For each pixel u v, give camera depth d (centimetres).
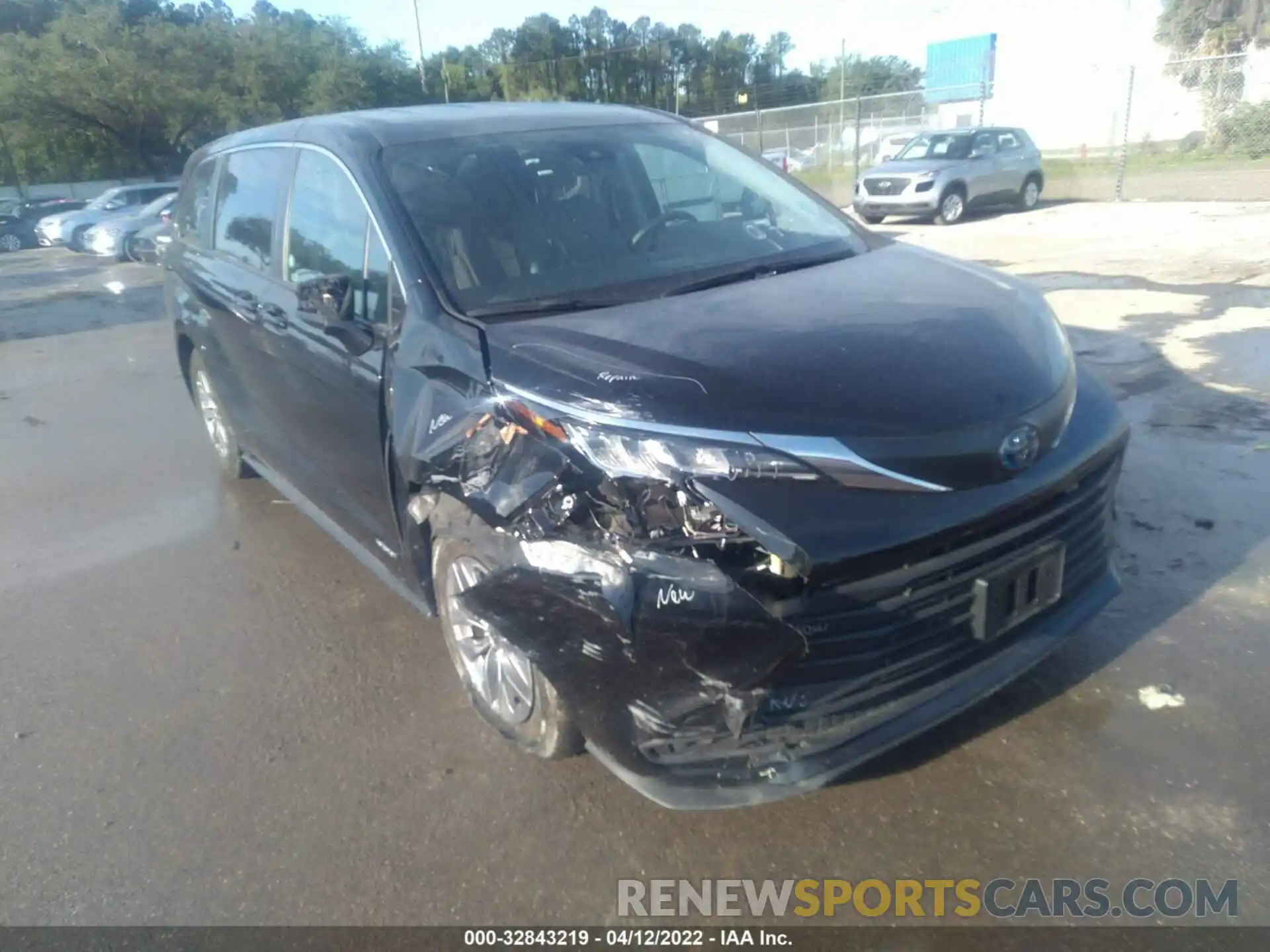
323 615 448
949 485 269
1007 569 281
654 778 268
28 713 389
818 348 295
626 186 405
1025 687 350
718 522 256
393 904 281
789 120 2477
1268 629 372
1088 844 282
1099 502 318
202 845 309
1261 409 575
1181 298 848
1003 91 2811
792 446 262
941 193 1622
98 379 957
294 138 454
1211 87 2327
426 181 380
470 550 308
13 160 4897
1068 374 319
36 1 5672
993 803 299
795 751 264
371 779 333
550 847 297
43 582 504
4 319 1399
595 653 262
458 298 342
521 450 284
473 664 339
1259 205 1429
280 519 562
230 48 4925
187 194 599
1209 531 445
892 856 283
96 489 637
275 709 379
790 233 410
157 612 464
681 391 274
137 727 374
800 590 254
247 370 491
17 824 325
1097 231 1329
